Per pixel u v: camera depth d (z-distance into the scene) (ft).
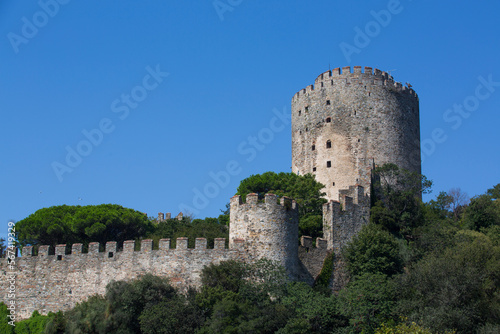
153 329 195.42
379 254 237.04
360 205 264.72
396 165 305.12
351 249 242.78
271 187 292.20
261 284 205.77
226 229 279.28
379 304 209.46
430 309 200.13
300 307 204.13
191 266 217.36
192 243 230.07
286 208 221.66
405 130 325.62
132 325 202.18
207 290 202.80
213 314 193.98
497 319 204.03
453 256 225.35
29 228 280.72
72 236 282.15
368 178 305.94
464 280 207.92
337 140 318.04
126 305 204.03
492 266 217.36
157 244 244.22
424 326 193.06
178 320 195.21
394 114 323.16
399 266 238.89
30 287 237.25
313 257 237.04
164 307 199.52
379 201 284.82
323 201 278.26
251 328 190.29
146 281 209.46
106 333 200.13
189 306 200.23
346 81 323.98
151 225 306.55
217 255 217.36
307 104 333.62
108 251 231.09
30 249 242.37
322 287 229.04
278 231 217.77
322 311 202.28
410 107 332.80
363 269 233.96
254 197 221.25
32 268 239.30
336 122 320.70
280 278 209.26
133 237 291.58
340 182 311.68
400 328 189.78
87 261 233.14
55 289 234.58
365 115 318.24
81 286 231.71
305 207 272.92
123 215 288.10
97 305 209.97
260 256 215.10
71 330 204.03
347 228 253.65
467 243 241.76
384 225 268.41
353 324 201.26
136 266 223.30
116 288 207.72
